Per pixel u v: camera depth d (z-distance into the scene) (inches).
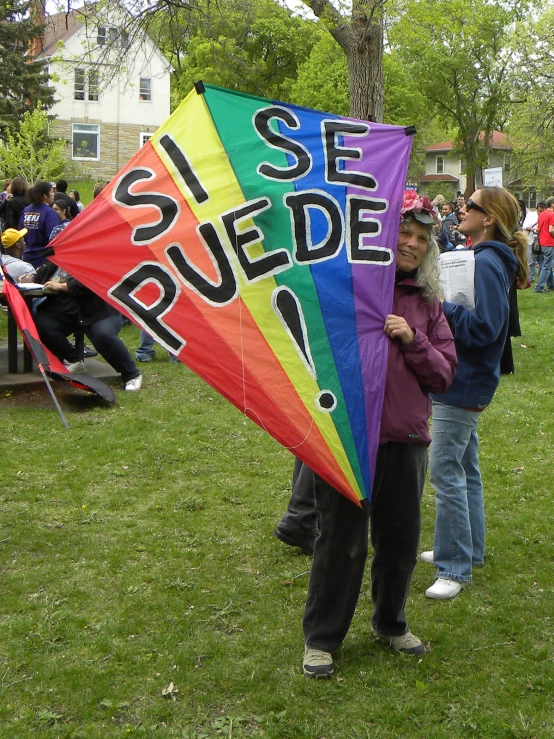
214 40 554.3
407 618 158.1
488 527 201.2
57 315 323.6
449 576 168.1
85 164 1493.6
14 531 193.5
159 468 239.3
